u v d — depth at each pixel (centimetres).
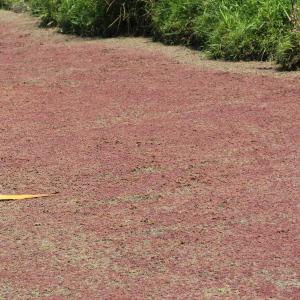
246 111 897
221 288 532
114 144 811
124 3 1345
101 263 572
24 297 529
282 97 946
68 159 775
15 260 581
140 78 1064
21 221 647
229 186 699
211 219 635
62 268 567
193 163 754
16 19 1554
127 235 614
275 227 616
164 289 532
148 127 859
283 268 555
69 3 1400
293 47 1072
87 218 647
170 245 595
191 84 1022
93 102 966
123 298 522
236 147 789
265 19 1162
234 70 1084
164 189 698
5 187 718
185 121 872
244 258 571
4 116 929
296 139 806
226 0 1238
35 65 1174
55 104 968
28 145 820
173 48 1234
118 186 709
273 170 730
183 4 1261
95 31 1367
